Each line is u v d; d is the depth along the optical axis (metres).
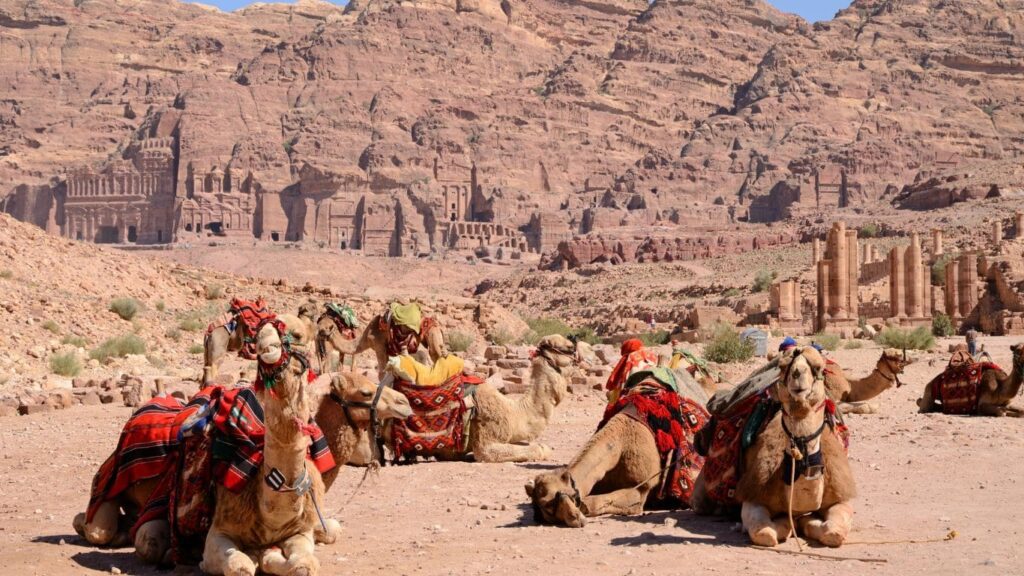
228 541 7.46
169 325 36.75
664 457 10.26
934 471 12.52
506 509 10.62
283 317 7.20
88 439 16.55
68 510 11.05
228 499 7.48
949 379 18.86
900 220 180.25
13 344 29.17
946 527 9.40
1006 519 9.73
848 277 66.56
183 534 7.96
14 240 39.53
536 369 14.12
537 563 8.23
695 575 7.77
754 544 8.67
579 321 119.75
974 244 125.88
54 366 26.92
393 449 13.48
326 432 9.03
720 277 150.50
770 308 80.56
